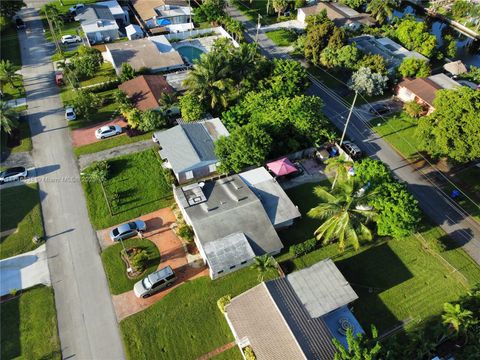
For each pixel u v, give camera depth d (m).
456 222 55.22
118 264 48.03
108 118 70.31
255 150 55.53
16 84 77.75
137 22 103.50
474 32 111.56
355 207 45.88
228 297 44.12
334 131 69.25
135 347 40.66
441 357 40.28
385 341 41.16
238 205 51.25
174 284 46.38
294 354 36.44
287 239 51.94
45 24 99.12
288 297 41.28
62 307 43.66
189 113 67.06
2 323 41.97
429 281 47.81
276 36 99.25
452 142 56.97
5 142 64.44
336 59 81.50
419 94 74.00
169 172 59.00
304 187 59.09
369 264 49.25
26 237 50.50
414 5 128.38
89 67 77.88
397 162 64.31
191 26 98.88
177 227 52.47
